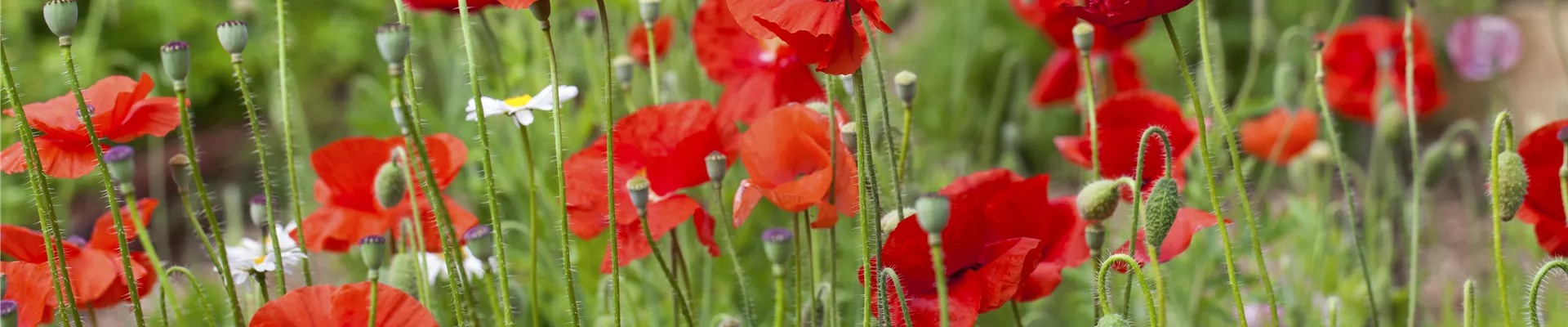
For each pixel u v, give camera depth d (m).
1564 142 1.31
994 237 1.31
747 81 1.50
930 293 1.29
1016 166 2.16
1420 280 1.80
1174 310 1.71
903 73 1.37
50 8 1.23
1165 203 1.23
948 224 1.27
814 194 1.30
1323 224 1.86
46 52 2.86
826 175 1.30
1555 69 3.52
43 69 2.69
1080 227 1.33
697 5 1.68
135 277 1.35
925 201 1.16
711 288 1.77
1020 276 1.27
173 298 1.27
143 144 3.84
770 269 1.86
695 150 1.38
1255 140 2.03
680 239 1.69
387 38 1.21
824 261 1.61
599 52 1.86
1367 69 2.04
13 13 2.66
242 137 4.37
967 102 3.20
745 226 1.85
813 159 1.34
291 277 2.10
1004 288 1.26
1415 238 1.47
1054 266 1.33
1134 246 1.29
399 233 1.44
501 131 2.02
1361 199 2.39
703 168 1.39
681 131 1.38
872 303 1.37
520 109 1.31
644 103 1.89
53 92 2.68
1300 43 2.18
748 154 1.33
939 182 1.97
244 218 3.54
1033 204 1.32
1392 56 2.00
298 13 3.71
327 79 4.14
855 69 1.22
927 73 3.81
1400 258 1.90
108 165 1.26
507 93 1.63
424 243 1.38
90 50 2.18
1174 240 1.33
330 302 1.26
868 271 1.24
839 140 1.33
